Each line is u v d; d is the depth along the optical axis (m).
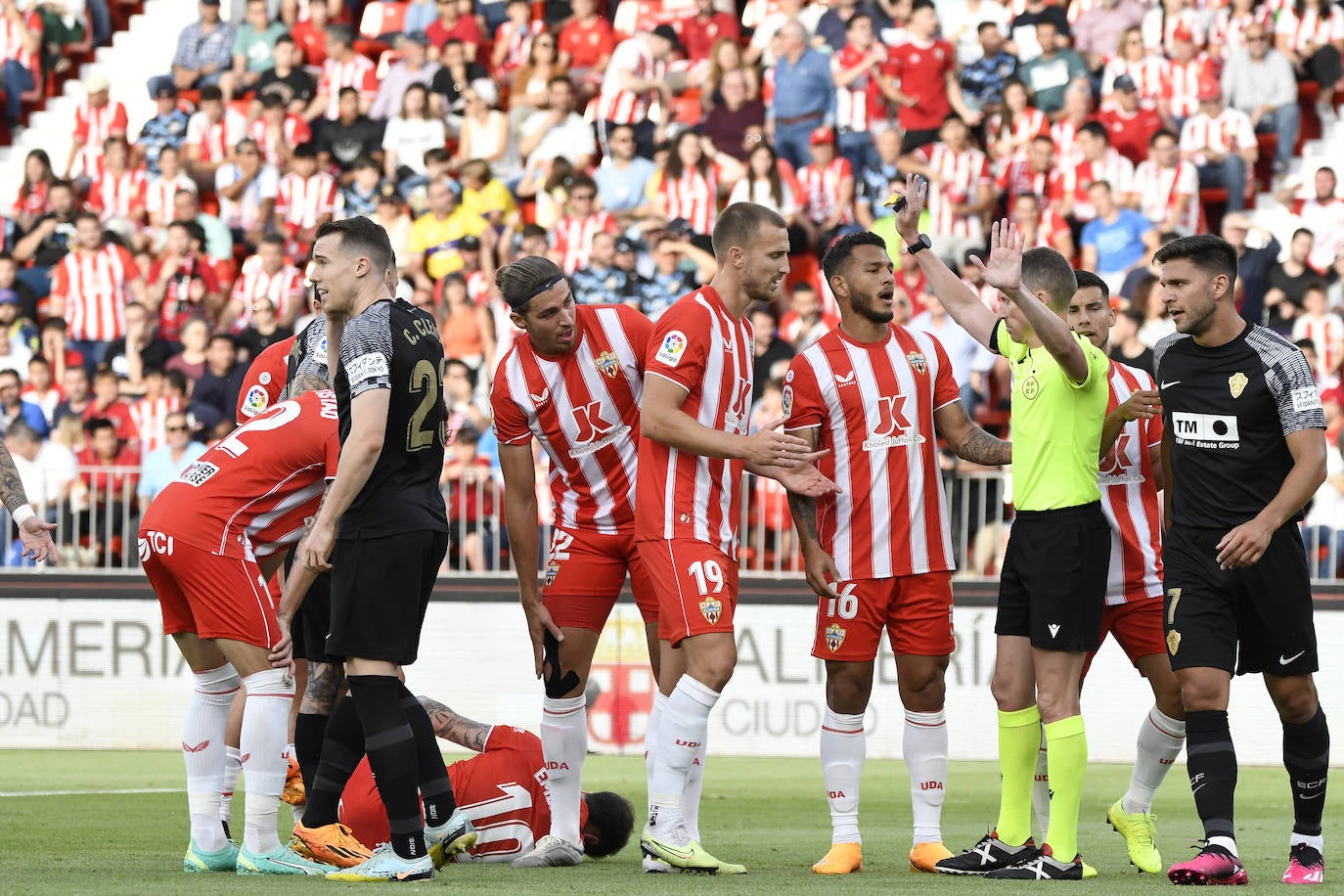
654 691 40.06
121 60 63.97
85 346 51.94
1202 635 18.06
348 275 17.16
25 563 42.06
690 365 18.73
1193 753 18.00
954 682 39.44
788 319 47.88
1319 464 17.66
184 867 18.55
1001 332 19.81
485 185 53.16
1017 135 52.53
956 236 50.72
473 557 41.31
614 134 53.12
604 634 40.34
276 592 21.39
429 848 18.56
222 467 18.39
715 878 17.70
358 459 16.20
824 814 27.97
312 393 19.17
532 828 20.08
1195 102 53.22
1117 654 39.16
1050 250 19.58
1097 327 21.67
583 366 19.83
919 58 53.06
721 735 40.47
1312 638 18.19
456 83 56.91
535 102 56.75
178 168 57.22
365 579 16.58
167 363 50.50
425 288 50.84
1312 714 18.23
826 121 53.03
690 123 55.28
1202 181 52.69
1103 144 51.50
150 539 18.00
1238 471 18.06
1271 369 17.89
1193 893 16.59
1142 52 53.66
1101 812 28.70
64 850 21.05
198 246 53.22
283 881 16.64
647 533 18.84
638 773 35.31
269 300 48.19
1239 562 17.58
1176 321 18.30
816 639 20.17
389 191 53.91
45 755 39.34
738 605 40.34
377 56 61.66
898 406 20.09
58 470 41.72
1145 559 21.30
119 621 41.41
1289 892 16.75
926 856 19.38
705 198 52.16
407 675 41.09
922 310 47.75
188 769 18.47
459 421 45.72
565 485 20.28
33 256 55.44
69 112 62.78
